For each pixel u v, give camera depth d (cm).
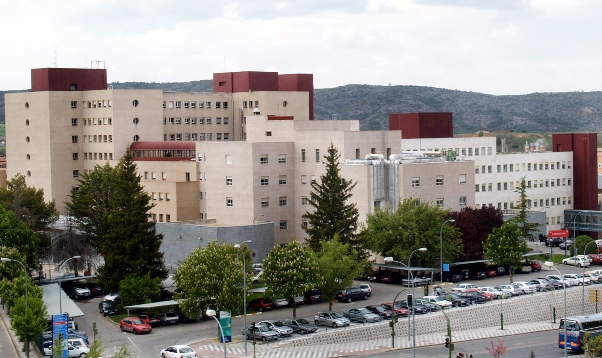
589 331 11594
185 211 19162
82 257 16788
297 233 18638
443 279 16250
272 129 19112
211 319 13725
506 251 15912
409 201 16188
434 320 13300
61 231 17762
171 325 13325
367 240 16100
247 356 11381
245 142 18100
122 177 15062
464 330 13512
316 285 13238
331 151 15912
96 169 18000
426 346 12231
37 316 11269
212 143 18825
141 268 14625
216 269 12888
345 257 13700
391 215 16012
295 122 18762
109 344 12100
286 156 18538
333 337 12388
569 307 14838
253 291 14238
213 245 13462
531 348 12000
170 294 14788
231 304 12694
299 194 18588
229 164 18475
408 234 15725
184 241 17638
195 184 19262
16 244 15975
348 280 13675
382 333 12812
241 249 14575
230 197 18525
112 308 14175
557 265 18300
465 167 17938
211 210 18950
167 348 11112
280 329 12394
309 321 13238
